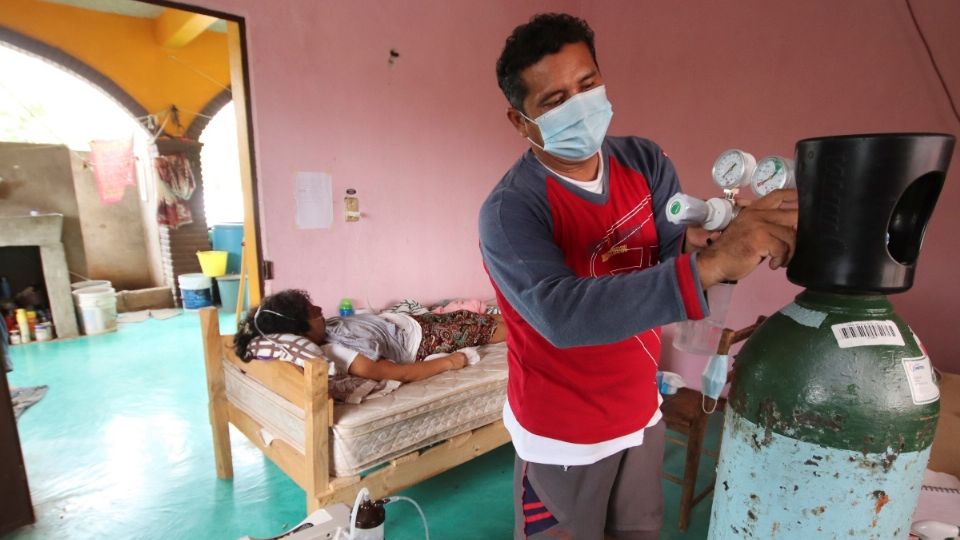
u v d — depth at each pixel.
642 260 0.98
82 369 3.53
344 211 2.75
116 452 2.43
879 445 0.51
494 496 2.19
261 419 1.99
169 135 5.02
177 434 2.61
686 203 0.66
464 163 3.27
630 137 1.07
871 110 2.40
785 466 0.55
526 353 0.96
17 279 4.38
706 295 0.57
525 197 0.85
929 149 0.47
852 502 0.53
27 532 1.86
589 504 0.99
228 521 1.94
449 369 2.28
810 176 0.53
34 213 4.27
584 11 3.51
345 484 1.73
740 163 0.86
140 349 3.98
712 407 1.77
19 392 3.08
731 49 2.84
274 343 1.95
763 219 0.56
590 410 0.93
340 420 1.72
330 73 2.58
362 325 2.37
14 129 5.05
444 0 2.97
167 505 2.04
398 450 1.87
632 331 0.59
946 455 1.58
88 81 4.47
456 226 3.32
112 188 4.59
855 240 0.51
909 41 2.27
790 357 0.55
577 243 0.90
